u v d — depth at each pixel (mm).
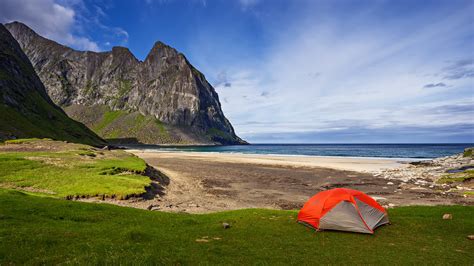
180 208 28406
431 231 17594
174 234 16141
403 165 73625
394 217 20938
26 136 96750
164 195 34125
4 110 106188
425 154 136625
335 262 12594
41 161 39188
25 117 119438
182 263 11859
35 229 14648
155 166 66000
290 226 18844
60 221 17016
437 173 56344
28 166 35656
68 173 35000
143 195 30812
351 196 18812
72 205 20703
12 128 95125
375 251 14188
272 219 20641
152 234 15727
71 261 11203
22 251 11828
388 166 71250
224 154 129375
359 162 83125
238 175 54469
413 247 14844
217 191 38750
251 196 36031
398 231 17672
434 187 42281
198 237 15781
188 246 14078
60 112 184625
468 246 14992
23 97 134375
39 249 12258
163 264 11578
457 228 18031
